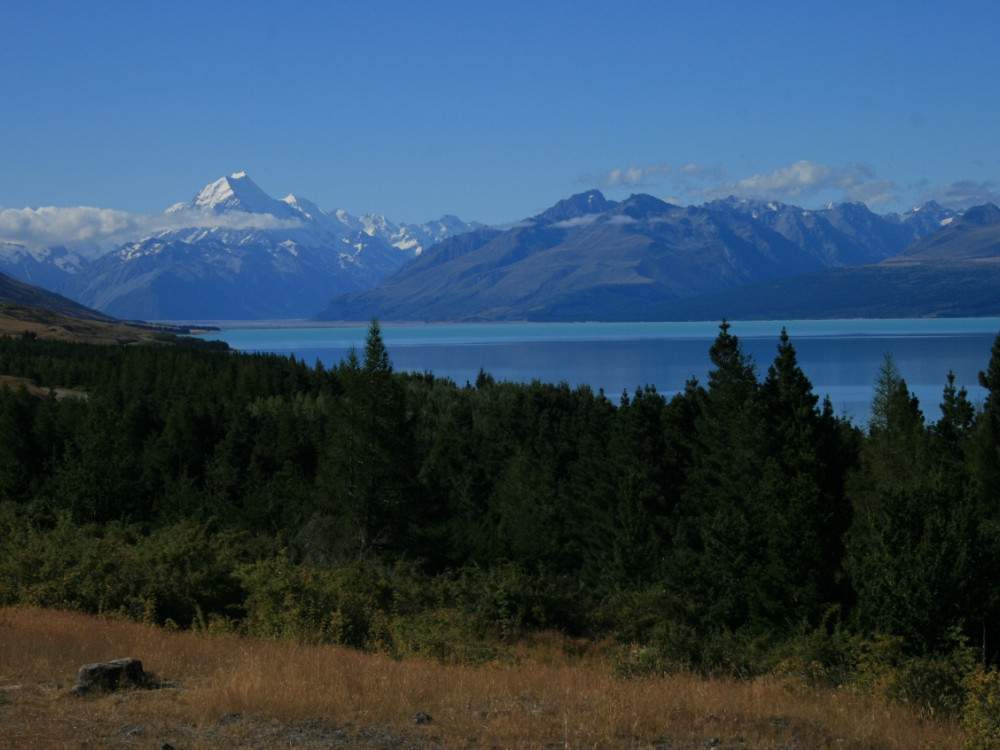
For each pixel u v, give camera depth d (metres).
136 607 28.89
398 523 63.25
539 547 67.94
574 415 101.44
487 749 14.67
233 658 21.59
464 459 91.25
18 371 145.25
